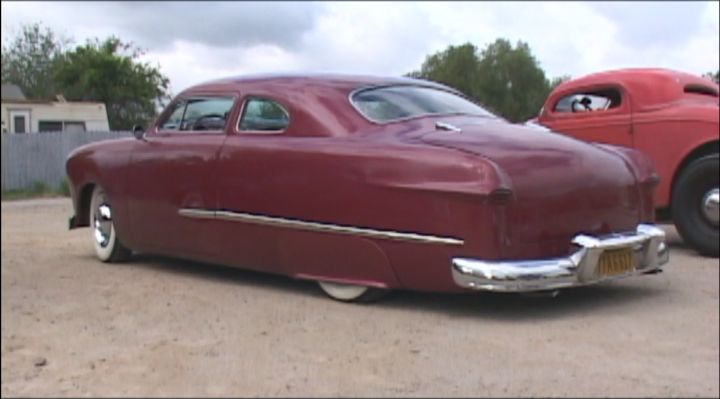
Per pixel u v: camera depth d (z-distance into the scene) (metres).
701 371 4.03
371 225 5.00
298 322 4.89
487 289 4.62
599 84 8.05
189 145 6.04
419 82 6.12
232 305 5.32
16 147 22.64
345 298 5.32
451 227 4.72
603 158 5.25
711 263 6.82
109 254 6.89
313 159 5.25
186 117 6.29
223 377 3.97
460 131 5.17
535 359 4.19
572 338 4.54
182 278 6.21
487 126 5.36
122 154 6.63
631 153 5.62
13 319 5.04
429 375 3.97
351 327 4.77
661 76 7.74
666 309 5.15
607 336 4.58
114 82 41.91
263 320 4.95
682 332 4.65
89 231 9.47
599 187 5.07
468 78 53.34
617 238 5.07
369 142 5.13
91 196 7.14
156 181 6.25
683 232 7.30
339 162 5.14
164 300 5.50
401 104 5.56
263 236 5.55
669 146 7.44
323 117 5.39
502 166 4.71
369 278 5.12
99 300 5.52
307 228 5.29
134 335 4.69
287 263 5.49
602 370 4.04
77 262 7.03
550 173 4.86
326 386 3.84
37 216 12.83
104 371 4.09
